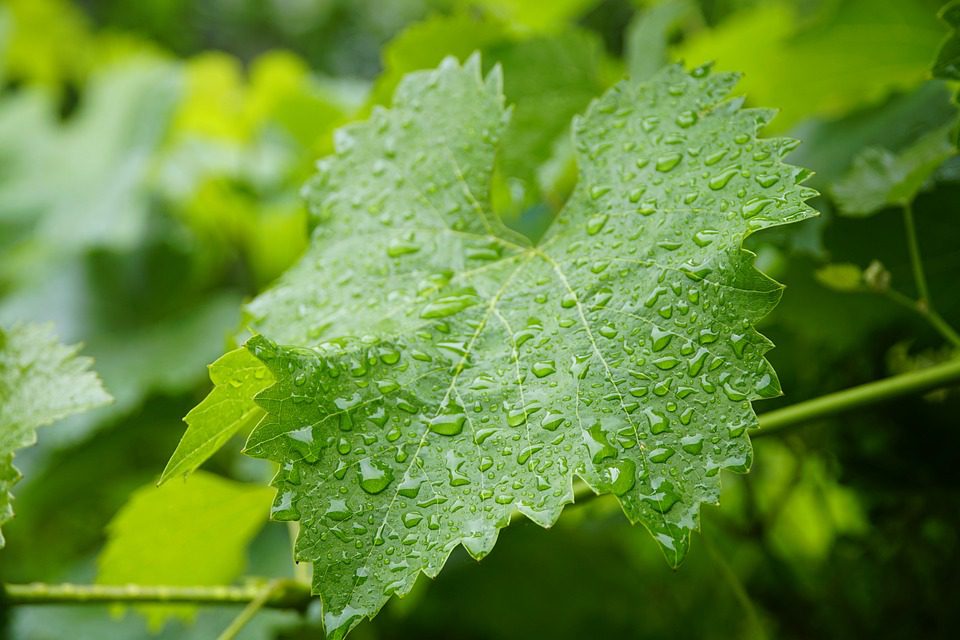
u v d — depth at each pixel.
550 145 0.69
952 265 0.64
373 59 1.82
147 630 0.73
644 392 0.54
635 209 0.57
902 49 0.72
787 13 0.78
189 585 0.65
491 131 0.60
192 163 1.10
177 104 1.08
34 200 1.19
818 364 0.68
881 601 0.66
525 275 0.57
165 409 0.94
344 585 0.53
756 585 0.70
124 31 1.75
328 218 0.60
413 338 0.56
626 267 0.56
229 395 0.55
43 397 0.60
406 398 0.55
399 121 0.61
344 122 0.70
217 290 1.19
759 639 0.64
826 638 0.68
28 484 0.90
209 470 0.86
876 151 0.63
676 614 0.76
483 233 0.59
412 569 0.53
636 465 0.53
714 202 0.56
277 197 1.03
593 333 0.55
